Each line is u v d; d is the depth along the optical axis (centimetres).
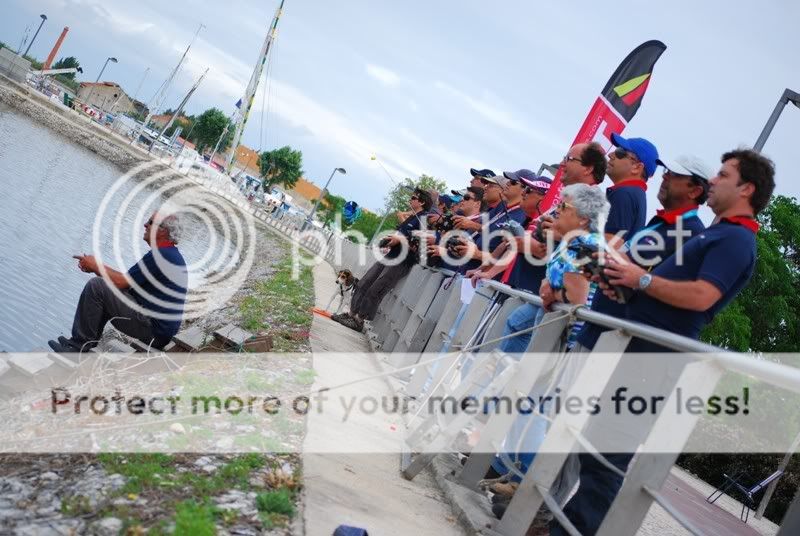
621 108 962
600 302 532
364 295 1480
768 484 1648
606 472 449
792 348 2947
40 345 1295
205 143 16338
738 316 2683
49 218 2873
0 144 5206
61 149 7212
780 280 2980
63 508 453
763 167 435
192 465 538
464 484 614
